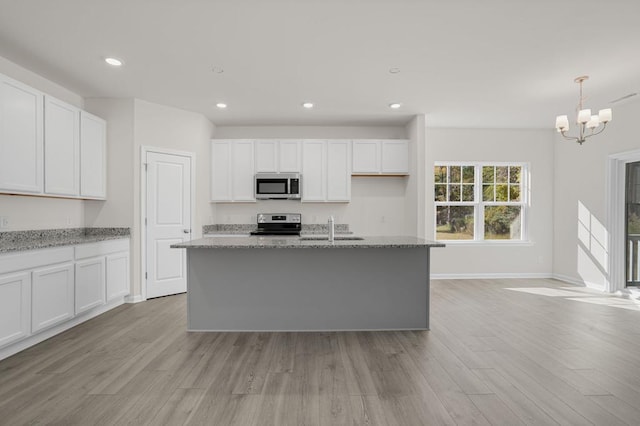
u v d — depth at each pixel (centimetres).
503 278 583
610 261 478
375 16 251
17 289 263
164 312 383
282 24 262
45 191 324
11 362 253
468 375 233
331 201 536
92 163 394
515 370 240
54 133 335
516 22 259
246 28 267
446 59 321
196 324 324
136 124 428
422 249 330
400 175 551
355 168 536
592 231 507
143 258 433
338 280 327
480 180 590
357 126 564
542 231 589
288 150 533
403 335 313
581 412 190
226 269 325
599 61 325
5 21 257
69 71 346
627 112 452
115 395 207
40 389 214
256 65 334
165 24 261
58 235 380
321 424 179
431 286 521
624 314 376
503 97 425
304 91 405
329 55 313
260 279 325
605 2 233
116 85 384
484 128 580
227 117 513
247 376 231
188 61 325
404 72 351
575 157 539
